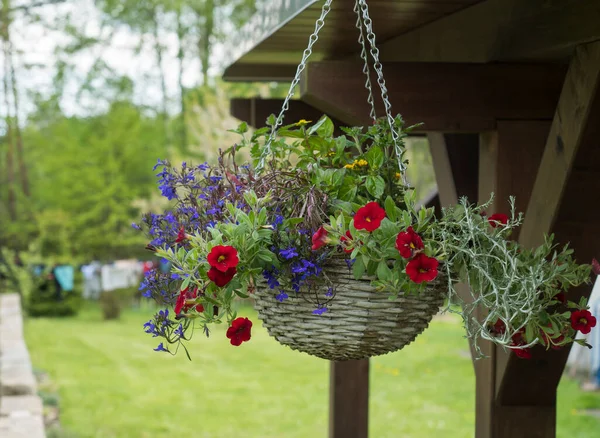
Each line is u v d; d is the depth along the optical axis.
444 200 3.01
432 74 2.32
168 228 1.88
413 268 1.56
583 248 2.10
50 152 17.38
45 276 14.99
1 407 5.50
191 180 1.91
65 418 6.63
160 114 19.98
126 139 16.12
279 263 1.63
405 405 7.14
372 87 2.27
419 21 2.68
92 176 15.45
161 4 20.11
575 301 2.06
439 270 1.70
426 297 1.68
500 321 1.87
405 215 1.62
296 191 1.75
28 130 21.50
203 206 1.86
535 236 2.16
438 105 2.33
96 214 15.51
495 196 2.37
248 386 8.12
